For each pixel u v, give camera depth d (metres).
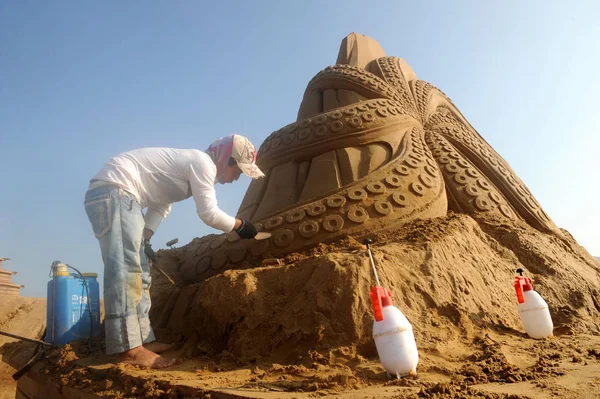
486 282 4.60
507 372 2.63
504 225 6.20
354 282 3.63
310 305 3.65
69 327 4.25
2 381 7.92
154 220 4.36
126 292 3.58
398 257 4.18
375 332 2.78
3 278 14.52
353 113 6.93
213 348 3.93
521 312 3.85
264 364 3.37
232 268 5.41
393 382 2.63
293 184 6.59
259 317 3.80
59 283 4.34
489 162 7.52
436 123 8.33
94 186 3.76
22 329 9.83
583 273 6.01
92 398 3.00
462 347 3.45
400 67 9.26
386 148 6.72
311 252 4.97
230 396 2.38
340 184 6.27
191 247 6.57
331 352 3.28
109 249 3.59
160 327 4.79
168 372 3.24
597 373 2.52
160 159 3.88
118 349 3.47
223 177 4.23
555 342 3.58
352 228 5.32
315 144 6.79
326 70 8.58
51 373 3.75
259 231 5.47
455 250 4.67
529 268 5.66
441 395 2.18
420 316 3.73
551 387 2.28
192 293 4.78
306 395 2.40
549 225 7.09
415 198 5.84
